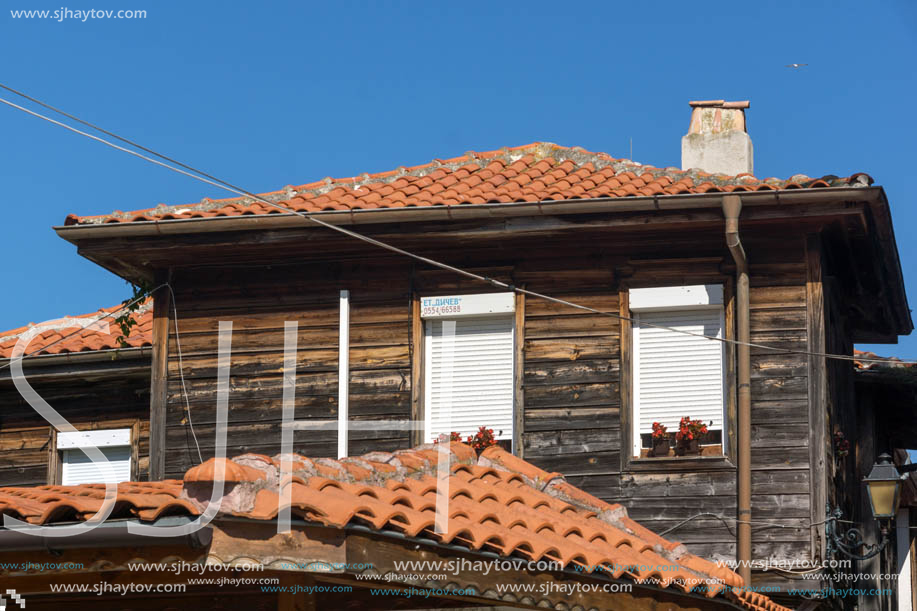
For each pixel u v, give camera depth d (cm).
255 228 1750
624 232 1720
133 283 1881
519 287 1759
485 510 1009
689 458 1650
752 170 2028
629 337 1716
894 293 2025
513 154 1978
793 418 1638
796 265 1681
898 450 2641
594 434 1694
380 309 1792
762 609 1194
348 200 1809
